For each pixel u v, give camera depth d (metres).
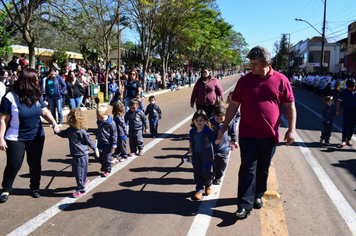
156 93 23.31
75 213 3.65
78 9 14.72
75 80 10.21
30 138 3.96
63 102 10.84
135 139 6.06
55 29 16.59
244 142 3.42
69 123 4.07
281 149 6.68
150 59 37.31
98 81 16.75
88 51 26.86
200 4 24.47
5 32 14.14
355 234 3.27
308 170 5.30
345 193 4.32
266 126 3.29
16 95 3.82
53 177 4.87
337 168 5.42
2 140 3.76
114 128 4.84
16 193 4.22
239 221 3.47
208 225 3.38
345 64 34.38
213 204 3.90
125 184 4.58
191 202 3.96
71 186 4.50
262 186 3.72
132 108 5.98
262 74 3.31
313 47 54.47
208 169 4.03
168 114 12.20
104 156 4.84
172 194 4.23
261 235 3.20
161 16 21.77
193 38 30.27
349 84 6.71
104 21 16.72
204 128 4.02
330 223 3.48
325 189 4.45
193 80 38.25
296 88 30.72
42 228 3.31
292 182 4.71
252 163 3.36
